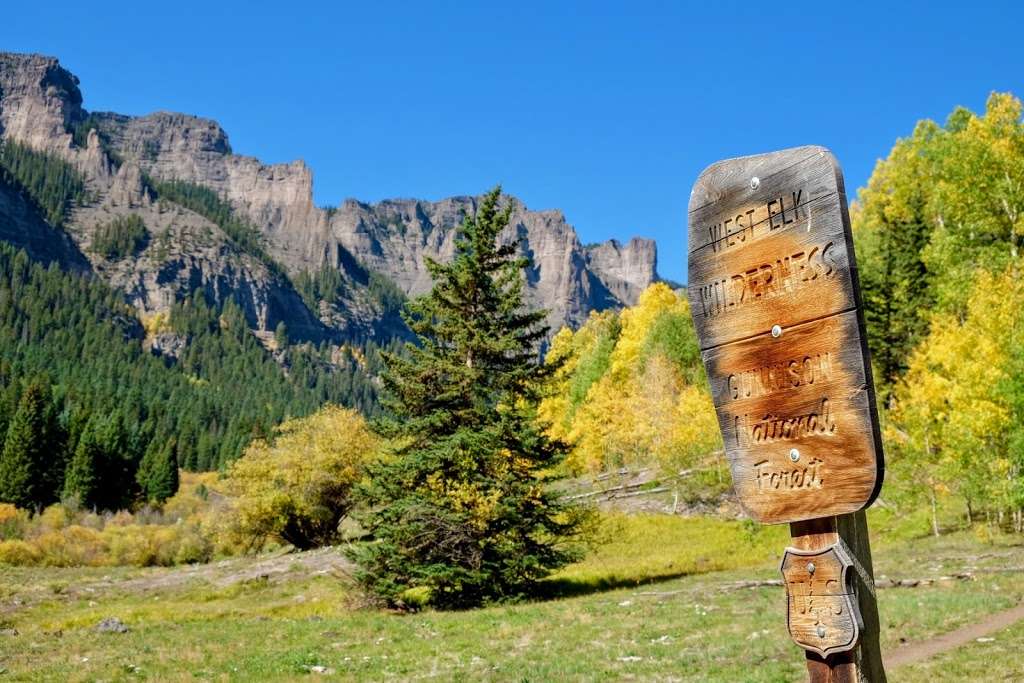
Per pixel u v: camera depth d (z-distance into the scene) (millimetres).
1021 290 29031
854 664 3678
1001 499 26062
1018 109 39781
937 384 30781
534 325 29344
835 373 3760
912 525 32719
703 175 4441
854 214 64625
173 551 59188
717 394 4301
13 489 93312
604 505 47594
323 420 53812
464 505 26734
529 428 27812
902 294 44844
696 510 44219
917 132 49375
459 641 17844
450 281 28406
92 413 133875
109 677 15438
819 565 3809
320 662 16172
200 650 18578
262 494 50781
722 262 4309
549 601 25703
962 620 15055
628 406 55938
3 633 25266
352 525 60750
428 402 28406
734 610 19375
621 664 13891
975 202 38969
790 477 3941
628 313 93250
